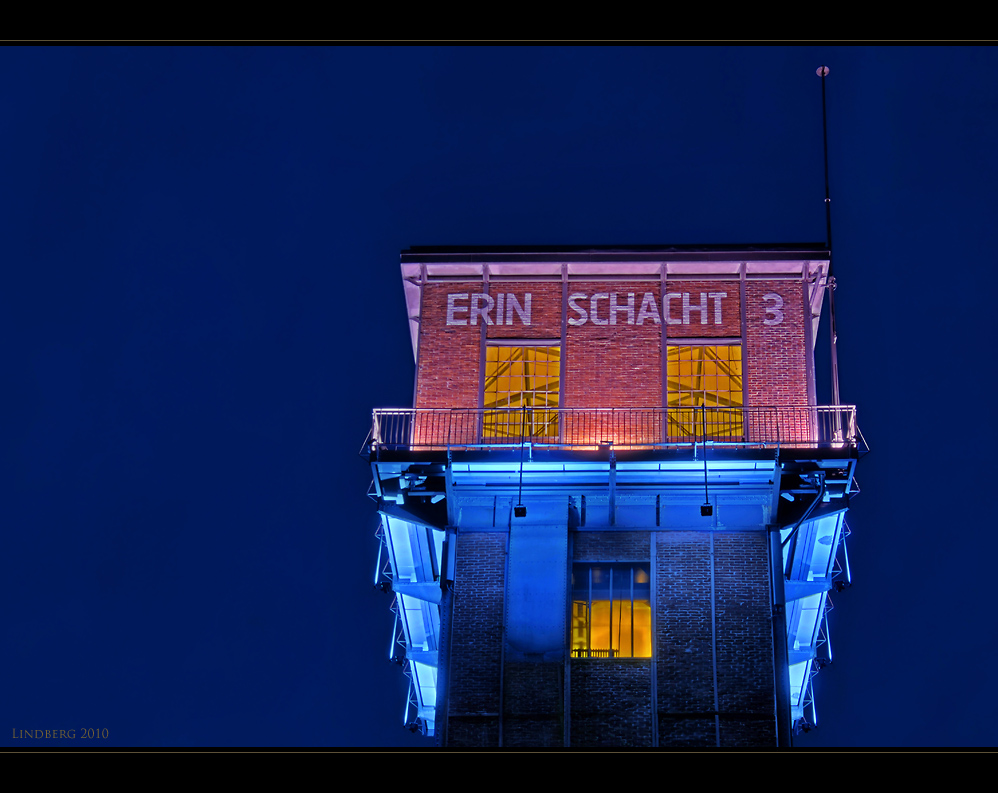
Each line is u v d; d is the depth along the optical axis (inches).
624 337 1571.1
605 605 1454.2
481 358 1571.1
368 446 1498.5
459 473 1504.7
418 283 1615.4
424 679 1740.9
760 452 1460.4
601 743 1381.6
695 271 1592.0
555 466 1481.3
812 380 1535.4
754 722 1381.6
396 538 1544.0
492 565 1470.2
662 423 1518.2
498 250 1604.3
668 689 1401.3
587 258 1593.3
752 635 1421.0
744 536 1466.5
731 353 1558.8
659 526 1480.1
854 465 1461.6
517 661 1419.8
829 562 1515.7
